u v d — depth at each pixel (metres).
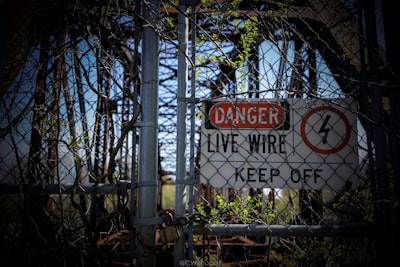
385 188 1.78
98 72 2.01
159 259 3.48
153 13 1.80
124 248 2.94
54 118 2.25
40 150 2.25
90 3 1.99
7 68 2.17
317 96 1.89
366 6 1.98
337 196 2.02
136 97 1.82
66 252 1.91
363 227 1.76
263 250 4.01
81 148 2.21
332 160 1.78
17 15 2.49
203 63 2.24
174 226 1.66
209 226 1.72
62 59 2.13
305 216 2.59
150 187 1.71
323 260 2.64
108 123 2.09
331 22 2.49
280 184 1.75
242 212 2.25
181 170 1.73
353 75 2.04
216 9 2.13
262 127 1.80
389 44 2.13
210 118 1.80
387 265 1.70
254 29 2.26
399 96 1.94
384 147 1.83
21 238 1.94
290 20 2.85
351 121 1.82
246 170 1.76
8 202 2.21
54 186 1.89
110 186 1.83
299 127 1.81
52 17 2.60
